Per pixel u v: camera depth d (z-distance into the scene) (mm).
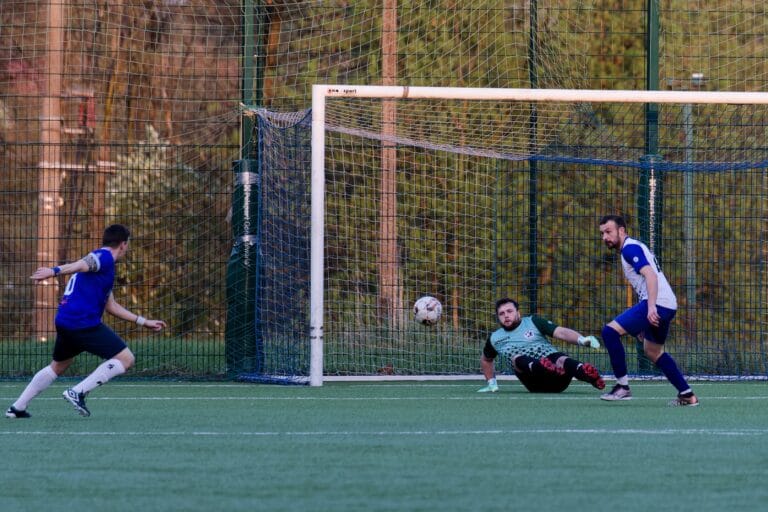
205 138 69688
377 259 54188
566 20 60281
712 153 52656
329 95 41094
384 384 42344
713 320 51594
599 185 55125
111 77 69438
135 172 59719
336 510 17359
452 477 20328
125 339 58312
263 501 18109
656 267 34031
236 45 71000
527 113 51531
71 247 62156
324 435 26469
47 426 28594
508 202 55531
